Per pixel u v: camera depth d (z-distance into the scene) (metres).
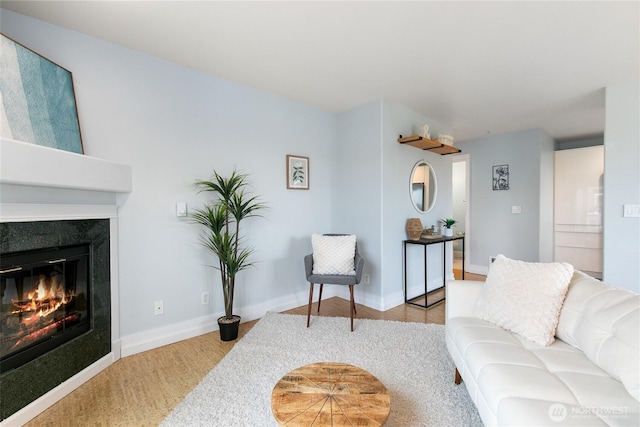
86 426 1.50
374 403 1.17
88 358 1.92
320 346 2.32
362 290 3.44
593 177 4.48
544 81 2.75
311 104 3.39
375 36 2.04
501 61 2.38
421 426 1.46
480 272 5.00
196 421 1.51
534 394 1.09
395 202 3.40
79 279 1.94
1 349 1.52
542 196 4.45
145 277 2.29
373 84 2.84
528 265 1.74
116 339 2.14
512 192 4.63
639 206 2.68
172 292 2.43
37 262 1.67
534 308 1.56
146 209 2.29
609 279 2.82
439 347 2.30
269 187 3.08
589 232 4.51
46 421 1.54
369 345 2.33
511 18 1.84
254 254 2.98
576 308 1.50
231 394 1.72
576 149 4.62
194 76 2.54
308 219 3.45
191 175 2.53
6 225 1.52
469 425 1.47
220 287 2.71
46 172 1.52
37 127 1.68
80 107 2.00
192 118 2.53
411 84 2.84
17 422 1.50
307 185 3.42
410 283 3.64
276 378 1.88
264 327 2.70
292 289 3.31
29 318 1.67
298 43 2.14
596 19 1.84
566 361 1.31
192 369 2.03
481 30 1.97
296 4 1.72
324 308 3.30
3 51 1.53
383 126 3.23
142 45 2.17
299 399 1.19
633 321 1.18
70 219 1.83
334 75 2.66
